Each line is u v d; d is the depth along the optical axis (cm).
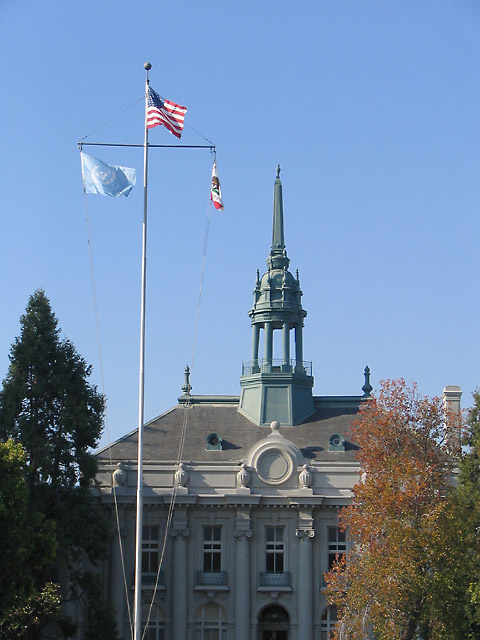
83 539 7512
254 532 8581
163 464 8700
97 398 7931
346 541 8562
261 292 9656
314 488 8544
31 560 5728
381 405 7525
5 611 5412
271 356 9469
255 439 9050
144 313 5969
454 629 6594
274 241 9875
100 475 8619
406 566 6500
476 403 7819
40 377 7775
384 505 6750
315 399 9456
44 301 7969
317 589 8512
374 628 6688
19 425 7594
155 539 8656
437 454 7475
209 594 8481
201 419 9300
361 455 7394
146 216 6019
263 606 8488
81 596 7644
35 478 7488
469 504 7181
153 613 8494
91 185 5712
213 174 6091
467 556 6894
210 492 8575
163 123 5978
